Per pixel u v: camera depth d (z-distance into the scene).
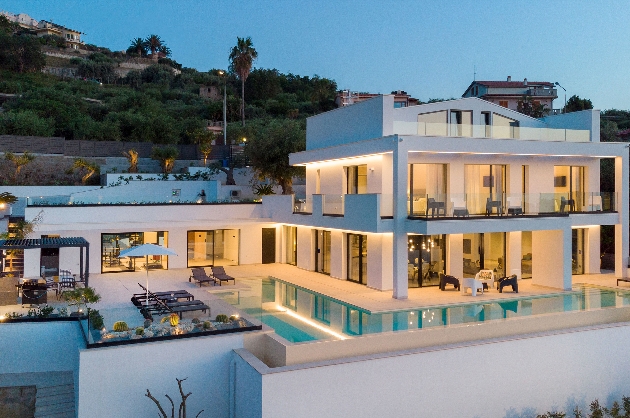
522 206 20.78
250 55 55.53
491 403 13.61
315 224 23.42
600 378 15.16
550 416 13.79
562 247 21.12
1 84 57.03
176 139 47.50
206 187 32.28
